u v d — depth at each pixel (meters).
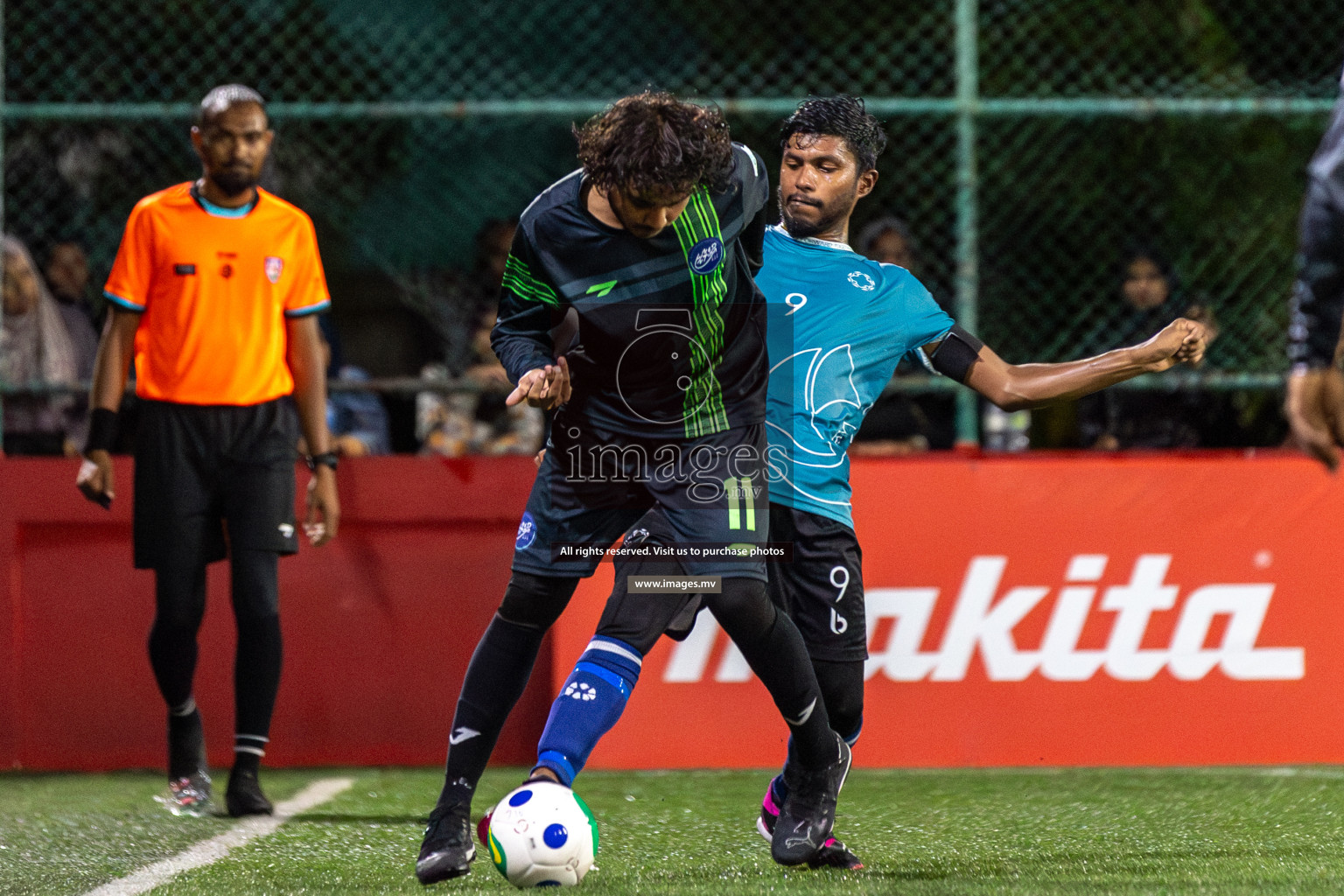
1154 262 20.47
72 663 18.03
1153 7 22.22
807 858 10.48
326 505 15.59
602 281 9.43
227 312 14.53
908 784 16.28
